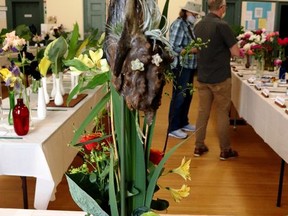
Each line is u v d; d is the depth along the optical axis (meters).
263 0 9.45
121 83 0.79
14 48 2.64
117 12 0.81
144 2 0.79
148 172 0.91
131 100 0.78
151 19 0.80
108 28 0.83
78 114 2.85
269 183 3.31
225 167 3.64
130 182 0.88
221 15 3.60
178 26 3.89
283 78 4.06
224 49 3.57
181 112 4.55
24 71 2.57
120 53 0.78
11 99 2.35
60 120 2.52
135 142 0.85
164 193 3.01
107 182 0.95
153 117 0.81
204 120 3.86
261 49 4.34
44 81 2.95
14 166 2.09
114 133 0.87
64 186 3.16
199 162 3.74
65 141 2.48
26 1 9.84
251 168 3.63
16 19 10.06
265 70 4.77
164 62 0.79
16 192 3.11
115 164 0.88
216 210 2.82
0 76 2.44
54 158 2.23
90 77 0.93
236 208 2.86
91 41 2.69
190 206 2.86
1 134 2.21
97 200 0.94
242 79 4.18
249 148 4.21
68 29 9.16
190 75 3.99
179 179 3.33
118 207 0.90
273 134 2.82
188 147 4.16
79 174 0.95
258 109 3.30
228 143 3.81
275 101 2.95
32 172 2.11
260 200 2.99
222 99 3.68
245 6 9.49
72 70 0.94
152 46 0.78
